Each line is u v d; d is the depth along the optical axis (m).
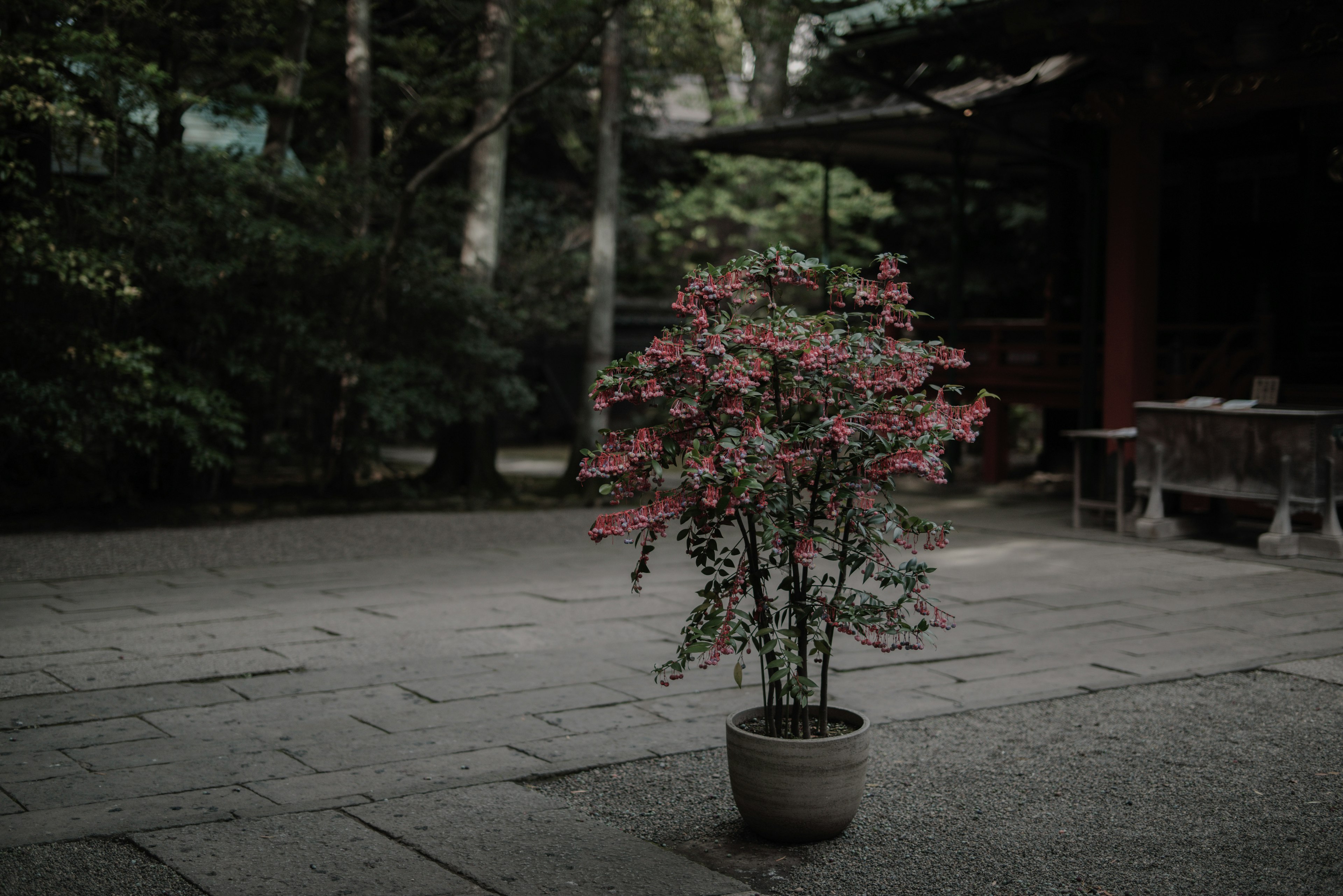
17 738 4.68
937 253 20.80
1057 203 15.85
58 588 8.11
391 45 13.72
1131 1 9.12
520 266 14.58
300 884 3.31
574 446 13.87
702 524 3.68
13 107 10.05
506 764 4.38
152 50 12.15
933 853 3.61
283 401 12.58
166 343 11.44
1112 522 11.07
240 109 12.53
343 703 5.21
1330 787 4.18
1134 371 10.98
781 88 23.97
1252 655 6.11
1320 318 12.92
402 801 3.99
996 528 10.96
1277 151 13.70
